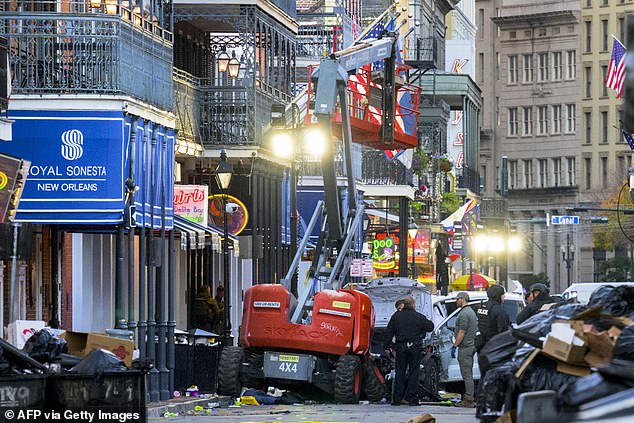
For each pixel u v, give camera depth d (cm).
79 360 3538
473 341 5709
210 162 7738
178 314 7819
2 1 5581
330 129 5962
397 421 4581
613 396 1526
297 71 10669
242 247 7212
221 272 8569
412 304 5569
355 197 6088
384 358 6269
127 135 5534
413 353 5531
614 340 2694
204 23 7944
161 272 5728
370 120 6888
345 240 6019
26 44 5491
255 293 5634
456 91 18788
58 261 6016
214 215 7506
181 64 7806
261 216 7838
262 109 7738
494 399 3075
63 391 2984
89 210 5438
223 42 8269
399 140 7206
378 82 6919
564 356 2661
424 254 13062
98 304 6512
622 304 3109
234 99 7581
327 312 5594
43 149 5462
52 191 5447
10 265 5366
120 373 3017
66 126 5466
